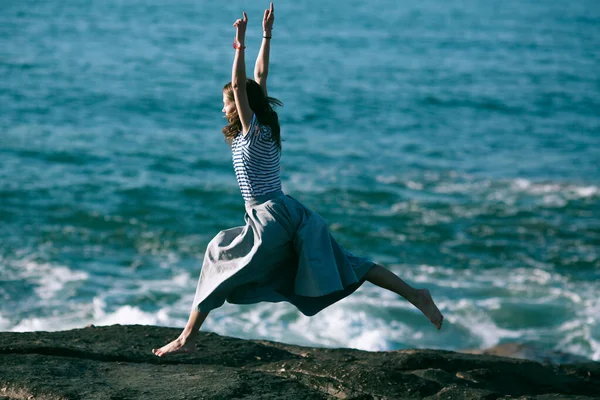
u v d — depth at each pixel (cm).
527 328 1289
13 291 1343
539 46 7056
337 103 3681
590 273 1571
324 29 7638
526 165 2628
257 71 486
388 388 471
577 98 4216
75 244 1636
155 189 2083
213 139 2762
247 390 448
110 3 9369
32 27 6119
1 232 1666
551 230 1869
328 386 475
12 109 3041
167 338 584
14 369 466
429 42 6956
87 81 3834
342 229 1831
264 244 432
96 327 605
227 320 1251
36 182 2059
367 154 2689
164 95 3588
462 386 502
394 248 1712
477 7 13625
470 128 3303
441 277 1530
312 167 2447
